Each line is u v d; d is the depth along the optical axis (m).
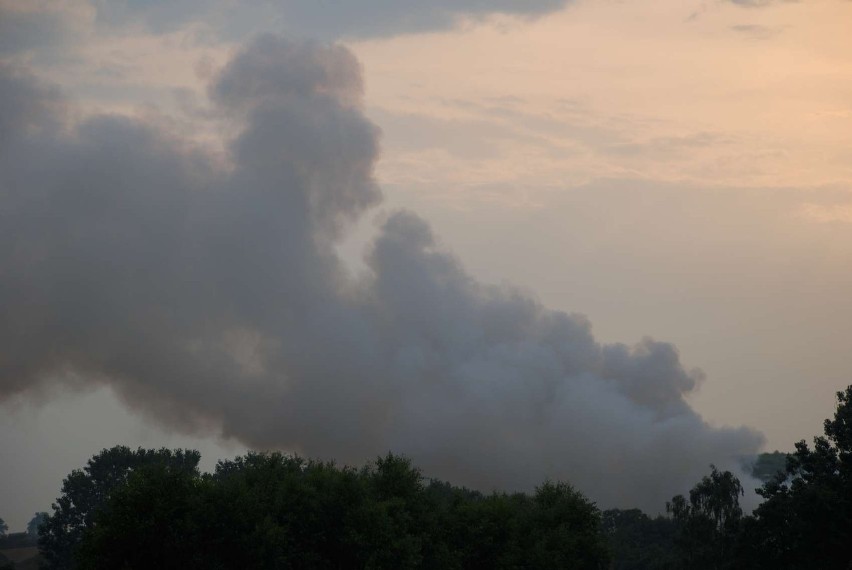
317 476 75.38
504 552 83.31
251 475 76.56
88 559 64.12
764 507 92.50
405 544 72.38
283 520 70.62
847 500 89.69
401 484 82.88
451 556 79.50
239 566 66.12
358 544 70.38
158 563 64.94
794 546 90.81
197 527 64.94
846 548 88.50
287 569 67.88
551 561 83.94
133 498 65.19
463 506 86.69
